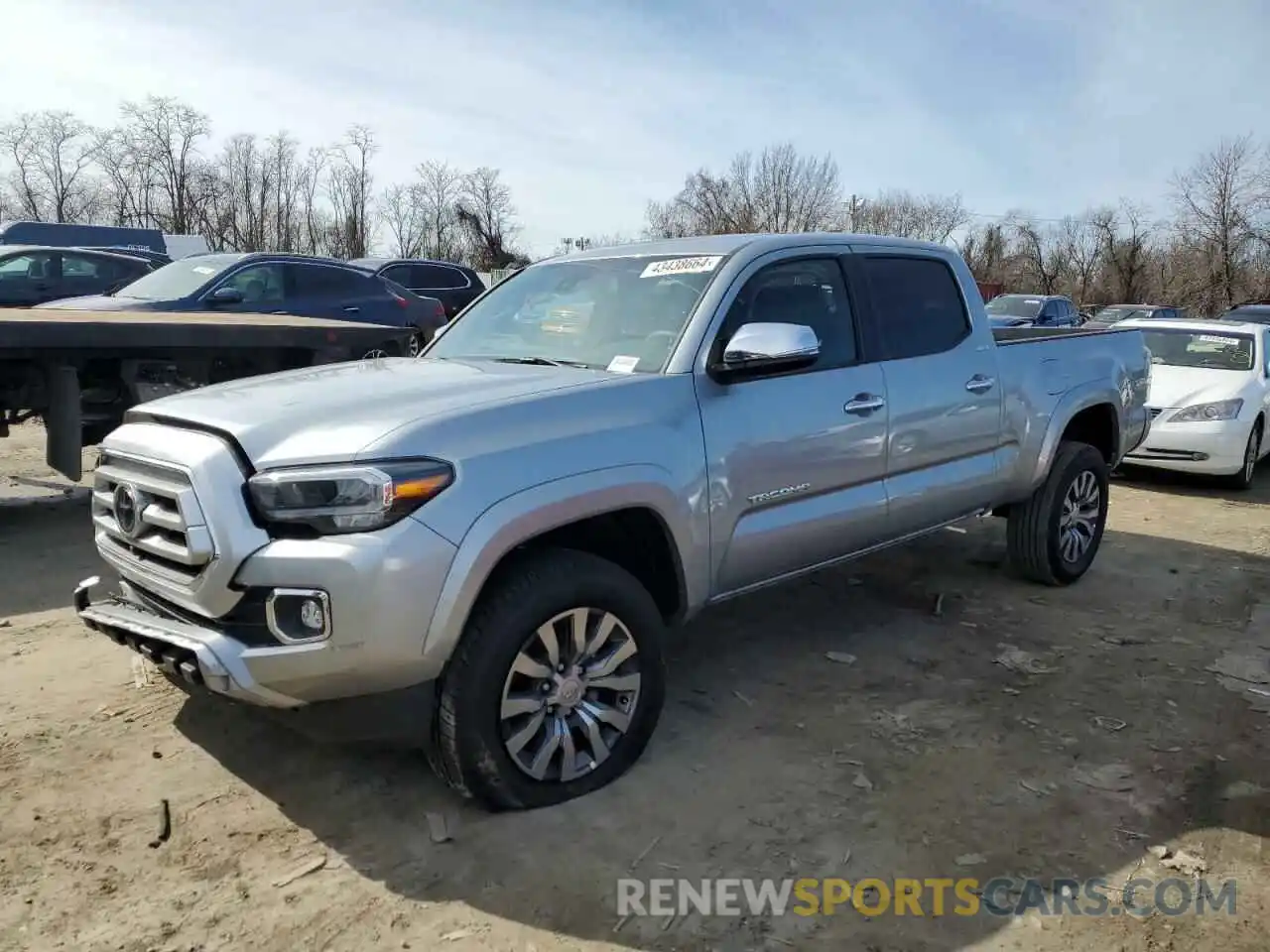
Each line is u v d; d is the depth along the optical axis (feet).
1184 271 162.91
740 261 12.93
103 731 11.94
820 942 8.61
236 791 10.71
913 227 200.54
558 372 11.76
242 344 22.20
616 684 10.89
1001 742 12.39
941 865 9.76
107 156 158.92
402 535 8.98
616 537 11.59
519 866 9.53
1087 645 15.88
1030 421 16.98
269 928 8.61
